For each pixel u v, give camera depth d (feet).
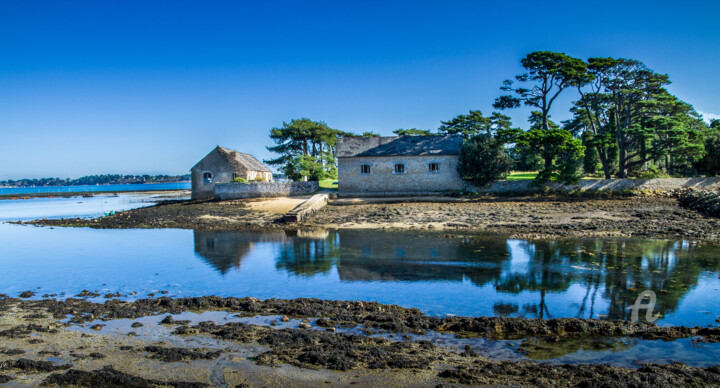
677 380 25.58
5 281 54.44
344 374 27.73
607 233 81.30
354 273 56.03
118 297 46.96
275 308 41.55
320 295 46.60
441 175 150.20
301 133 191.01
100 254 71.92
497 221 98.12
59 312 41.11
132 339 34.35
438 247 72.33
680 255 62.54
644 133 136.26
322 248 73.87
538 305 42.06
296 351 31.30
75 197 277.23
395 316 38.45
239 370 28.50
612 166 167.84
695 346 31.53
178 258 67.72
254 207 133.49
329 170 218.79
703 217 94.63
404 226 96.48
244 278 54.44
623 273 53.21
